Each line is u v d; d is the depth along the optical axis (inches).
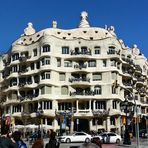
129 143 2149.4
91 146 284.5
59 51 3750.0
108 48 3821.4
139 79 4379.9
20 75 3860.7
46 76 3634.4
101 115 3565.5
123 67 4055.1
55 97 3609.7
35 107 3690.9
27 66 3873.0
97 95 3668.8
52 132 684.1
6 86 4077.3
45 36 3725.4
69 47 3794.3
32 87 3742.6
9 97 3961.6
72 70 3732.8
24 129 3186.5
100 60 3786.9
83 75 3759.8
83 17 4202.8
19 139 529.0
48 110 3550.7
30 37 4097.0
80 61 3784.5
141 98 4429.1
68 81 3703.3
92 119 3607.3
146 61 4817.9
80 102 3676.2
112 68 3737.7
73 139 2491.4
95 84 3713.1
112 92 3686.0
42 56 3686.0
